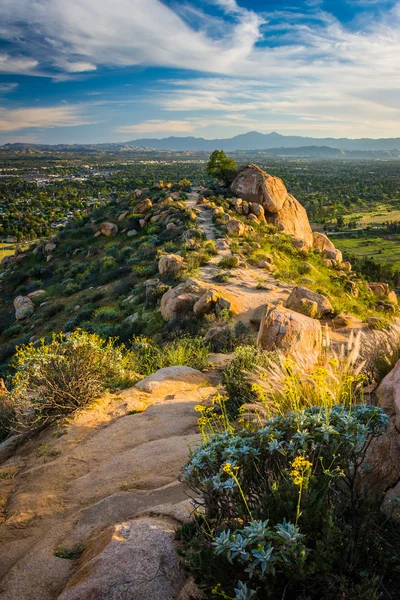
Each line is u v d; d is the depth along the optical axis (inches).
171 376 338.6
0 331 1250.0
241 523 98.3
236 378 258.7
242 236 1348.4
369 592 75.4
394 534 92.9
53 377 276.2
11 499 182.1
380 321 606.5
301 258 1355.8
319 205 6555.1
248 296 816.3
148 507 149.4
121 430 237.6
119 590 99.5
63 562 123.3
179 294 804.6
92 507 155.6
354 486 110.0
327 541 82.0
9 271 1792.6
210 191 1878.7
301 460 89.9
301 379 162.7
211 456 108.0
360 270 2805.1
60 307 1184.2
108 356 321.7
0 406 293.9
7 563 133.8
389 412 141.3
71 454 215.6
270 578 81.4
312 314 651.5
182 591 98.3
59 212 5999.0
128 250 1438.2
